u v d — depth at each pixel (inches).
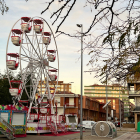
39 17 1401.3
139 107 2010.3
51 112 1405.0
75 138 997.2
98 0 150.2
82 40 176.4
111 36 161.0
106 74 182.7
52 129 1207.6
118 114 4276.6
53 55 1487.5
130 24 155.0
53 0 148.3
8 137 855.7
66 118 1620.3
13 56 1270.9
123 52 170.9
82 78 984.9
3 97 2011.6
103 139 959.0
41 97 1438.2
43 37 1402.6
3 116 939.3
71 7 151.5
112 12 154.9
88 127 1991.9
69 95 2706.7
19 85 1322.6
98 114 3393.2
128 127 2486.5
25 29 1299.2
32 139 904.3
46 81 1440.7
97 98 4515.3
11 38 1277.1
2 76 2128.4
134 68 163.9
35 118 1294.3
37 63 1364.4
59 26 162.1
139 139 962.1
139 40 156.8
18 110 980.6
